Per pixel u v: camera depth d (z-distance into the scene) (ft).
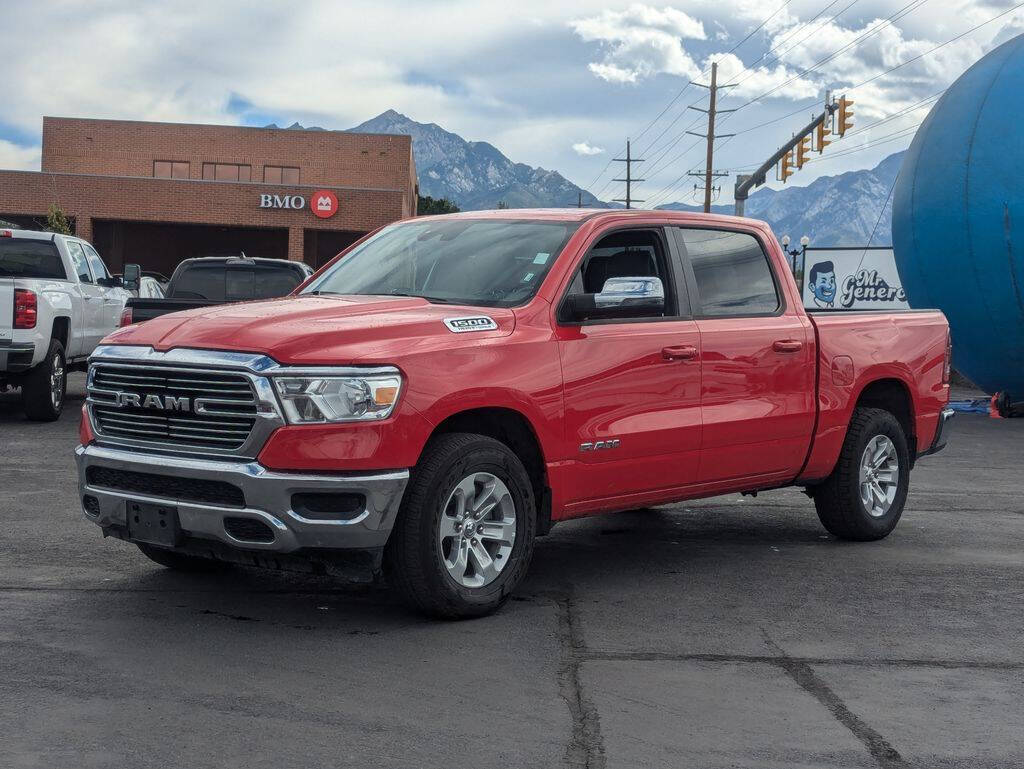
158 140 190.70
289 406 16.42
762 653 16.84
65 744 12.52
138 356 17.60
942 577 22.27
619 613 18.89
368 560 17.04
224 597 19.10
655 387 20.68
